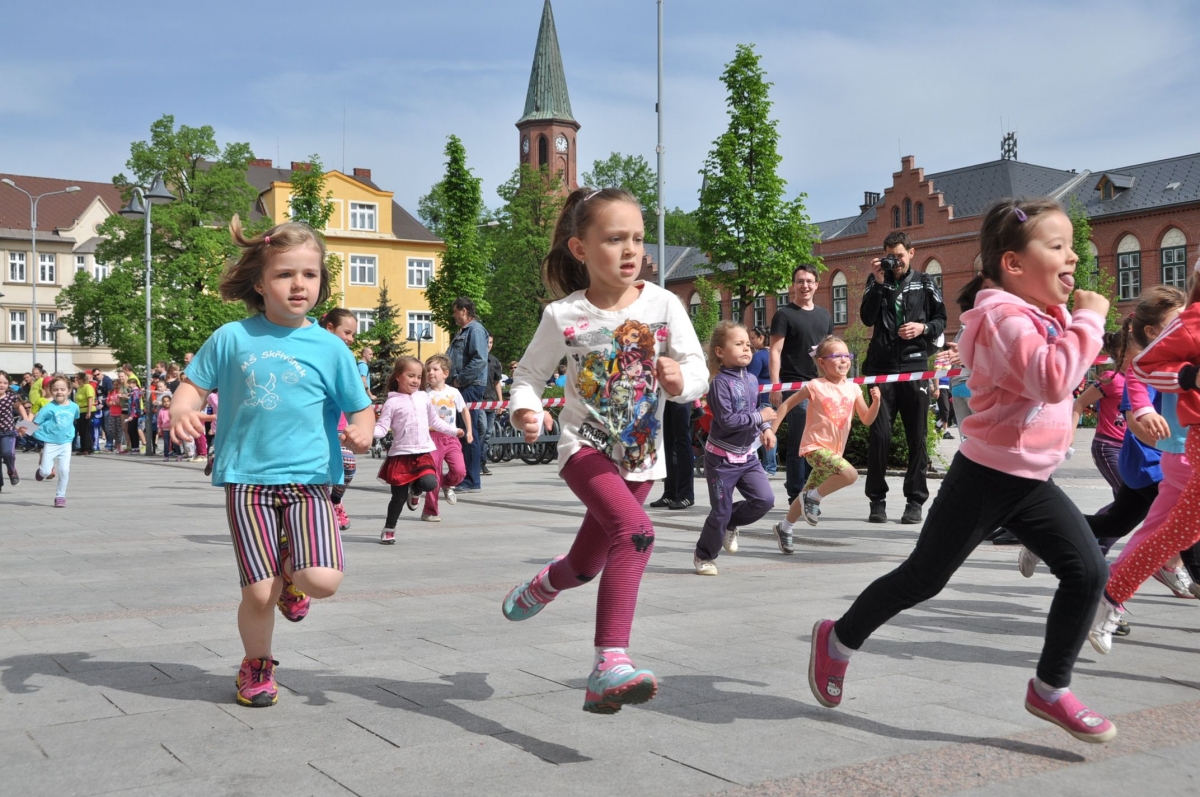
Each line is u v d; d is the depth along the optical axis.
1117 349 5.84
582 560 3.50
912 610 5.23
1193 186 52.19
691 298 76.62
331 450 3.76
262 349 3.62
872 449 9.40
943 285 59.09
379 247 69.50
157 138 49.91
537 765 2.89
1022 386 3.02
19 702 3.55
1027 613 5.16
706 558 6.41
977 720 3.31
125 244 50.09
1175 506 4.09
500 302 63.69
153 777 2.80
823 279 65.19
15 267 77.50
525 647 4.38
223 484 3.59
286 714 3.40
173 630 4.78
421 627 4.81
